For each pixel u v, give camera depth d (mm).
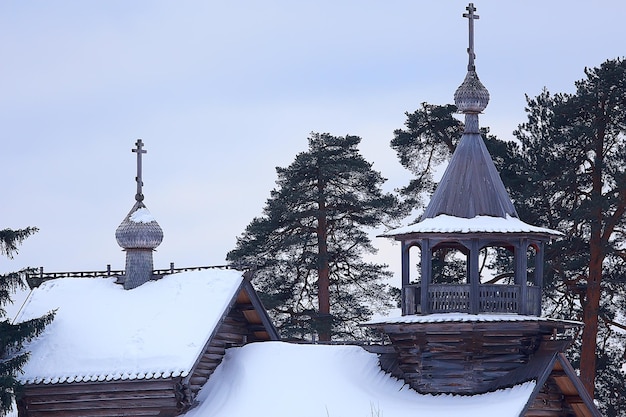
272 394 68688
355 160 96188
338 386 68500
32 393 71938
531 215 88062
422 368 67125
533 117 90750
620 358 89000
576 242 88062
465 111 69438
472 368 66625
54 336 73375
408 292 67562
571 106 87875
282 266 96625
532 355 66750
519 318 65688
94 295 76000
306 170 96375
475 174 68188
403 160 94625
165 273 76250
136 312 73750
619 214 85875
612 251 85812
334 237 97312
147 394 70188
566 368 65625
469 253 69000
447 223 66875
